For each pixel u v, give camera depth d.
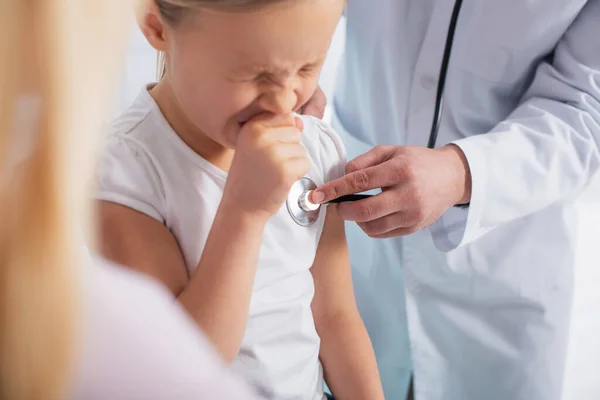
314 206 0.92
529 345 1.16
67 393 0.43
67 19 0.39
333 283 1.01
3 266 0.42
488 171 1.01
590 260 1.41
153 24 0.73
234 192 0.76
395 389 1.33
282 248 0.91
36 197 0.41
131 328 0.44
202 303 0.75
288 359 0.91
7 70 0.39
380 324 1.33
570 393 1.41
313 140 0.99
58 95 0.39
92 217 0.49
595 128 1.07
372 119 1.26
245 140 0.75
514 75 1.13
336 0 0.70
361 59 1.25
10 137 0.40
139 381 0.44
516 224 1.17
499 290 1.17
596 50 1.07
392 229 0.95
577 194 1.17
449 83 1.16
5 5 0.38
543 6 1.05
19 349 0.42
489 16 1.09
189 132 0.84
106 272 0.47
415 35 1.18
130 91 1.20
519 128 1.08
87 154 0.42
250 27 0.67
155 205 0.82
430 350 1.21
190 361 0.46
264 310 0.88
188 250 0.83
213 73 0.71
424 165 0.94
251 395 0.50
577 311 1.42
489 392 1.20
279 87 0.73
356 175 0.91
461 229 1.08
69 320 0.42
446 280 1.19
